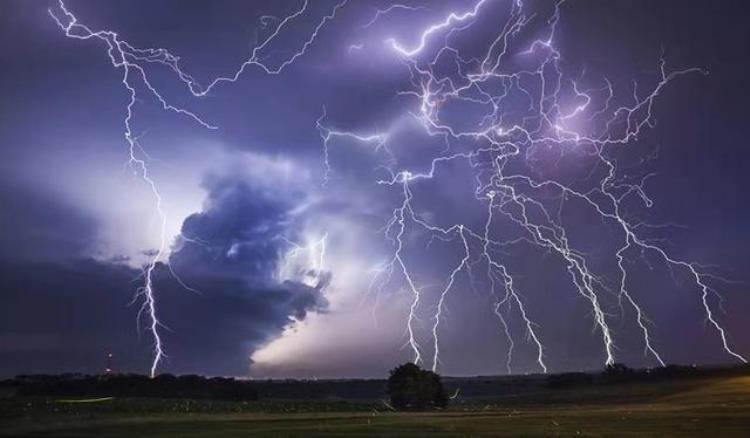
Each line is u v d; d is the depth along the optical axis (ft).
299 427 81.82
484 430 81.61
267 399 171.01
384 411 125.49
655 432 78.64
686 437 73.41
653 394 156.66
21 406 91.09
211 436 68.90
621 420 94.27
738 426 83.66
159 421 82.33
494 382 238.89
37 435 63.52
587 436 75.46
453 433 77.87
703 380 174.70
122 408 98.17
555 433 78.43
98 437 64.54
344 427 82.79
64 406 97.14
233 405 124.36
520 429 82.84
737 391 144.15
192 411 101.71
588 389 186.60
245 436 69.77
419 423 90.94
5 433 64.08
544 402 158.10
